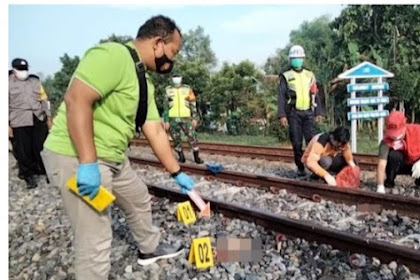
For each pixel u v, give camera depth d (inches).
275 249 158.9
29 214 237.8
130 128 117.3
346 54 776.9
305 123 295.0
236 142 644.7
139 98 116.3
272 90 818.8
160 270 146.2
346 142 241.3
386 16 763.4
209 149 445.1
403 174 253.6
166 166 145.6
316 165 246.5
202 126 863.7
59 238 191.5
